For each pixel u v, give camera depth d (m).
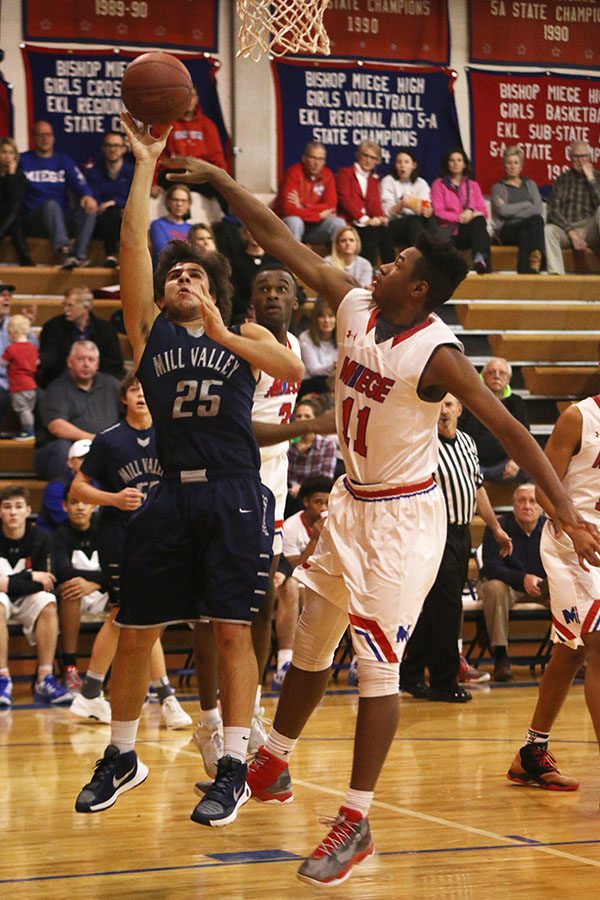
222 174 4.55
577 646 5.44
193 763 6.32
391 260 13.88
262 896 3.91
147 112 4.43
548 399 13.61
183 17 14.32
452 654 8.84
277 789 4.65
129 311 4.48
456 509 8.79
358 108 14.88
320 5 5.79
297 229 13.50
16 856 4.43
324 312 11.97
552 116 15.59
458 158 14.48
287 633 9.38
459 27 15.32
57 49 13.98
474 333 14.03
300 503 10.18
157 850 4.52
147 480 7.41
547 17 15.57
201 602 4.30
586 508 5.36
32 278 13.03
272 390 5.96
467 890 3.98
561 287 14.51
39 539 9.30
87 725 7.77
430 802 5.40
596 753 6.66
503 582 10.08
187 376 4.35
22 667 10.02
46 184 13.40
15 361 11.55
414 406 4.01
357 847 3.86
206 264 4.86
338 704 8.63
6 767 6.23
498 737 7.25
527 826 4.93
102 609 9.89
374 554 4.02
